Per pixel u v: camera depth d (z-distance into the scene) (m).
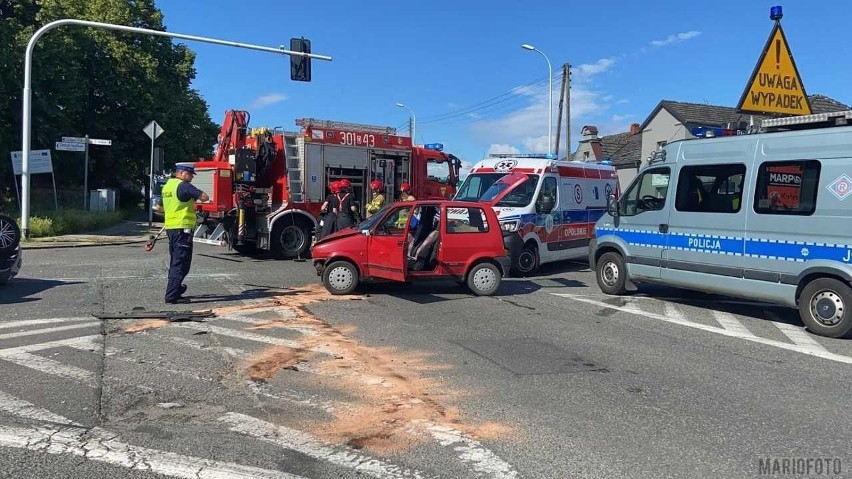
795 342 7.43
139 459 3.90
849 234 7.36
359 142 15.83
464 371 5.96
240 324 7.66
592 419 4.79
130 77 31.64
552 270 14.10
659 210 9.70
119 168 33.84
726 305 9.76
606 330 7.90
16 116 24.20
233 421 4.58
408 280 9.90
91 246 17.09
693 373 6.08
